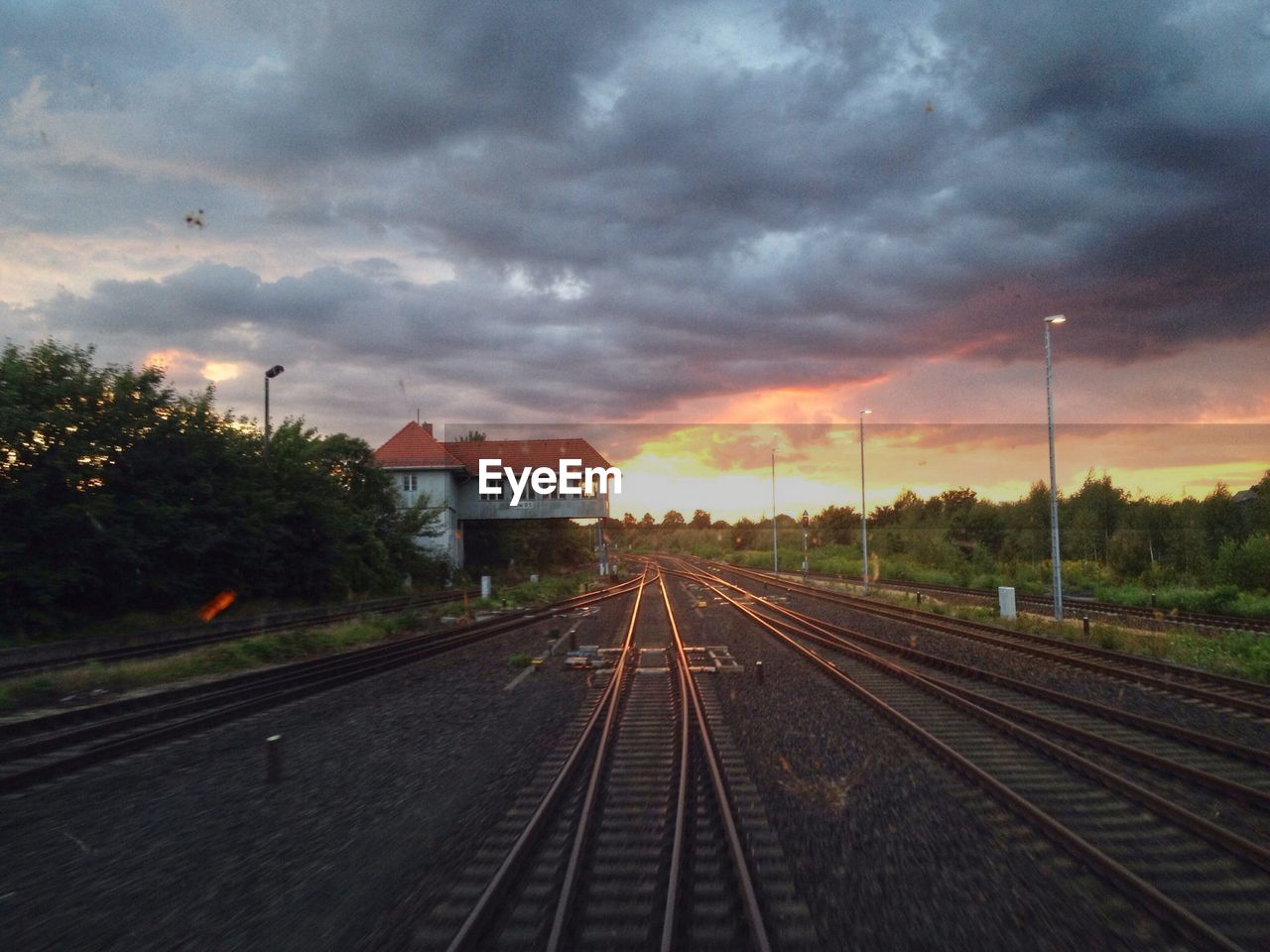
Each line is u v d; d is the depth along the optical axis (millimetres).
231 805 9172
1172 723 12633
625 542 187875
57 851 7773
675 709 14430
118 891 6773
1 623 24062
